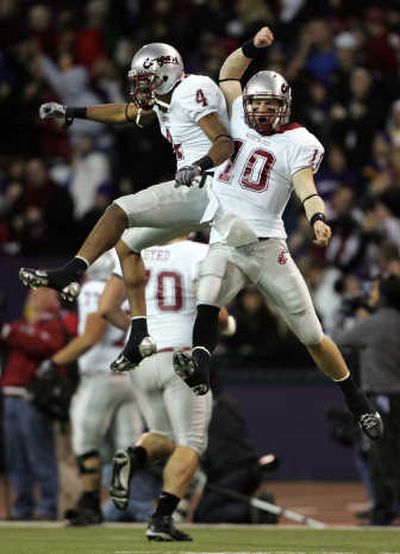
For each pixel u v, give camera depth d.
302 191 28.69
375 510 40.00
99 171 64.38
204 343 28.88
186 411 32.94
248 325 56.50
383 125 62.53
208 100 29.05
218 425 41.44
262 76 29.08
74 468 43.22
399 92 63.59
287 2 70.62
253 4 68.44
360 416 30.66
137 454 33.50
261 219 29.11
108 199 61.28
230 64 30.28
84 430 38.88
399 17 69.38
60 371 41.41
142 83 29.44
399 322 39.81
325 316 54.56
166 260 33.81
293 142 29.05
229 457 41.19
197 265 33.69
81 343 38.22
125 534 35.06
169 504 32.53
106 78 68.44
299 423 56.72
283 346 56.41
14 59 68.94
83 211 64.19
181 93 29.19
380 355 39.59
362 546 31.14
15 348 43.59
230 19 68.12
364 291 43.62
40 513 43.62
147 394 33.78
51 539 33.22
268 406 56.78
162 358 33.22
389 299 40.06
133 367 30.00
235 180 29.17
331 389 56.59
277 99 28.92
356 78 62.94
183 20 68.00
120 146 64.50
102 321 38.16
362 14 70.44
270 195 29.11
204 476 41.41
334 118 62.19
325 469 56.88
